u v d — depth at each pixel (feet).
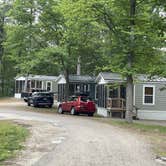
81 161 43.24
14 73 263.08
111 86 114.73
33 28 150.92
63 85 178.29
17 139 60.54
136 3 99.60
